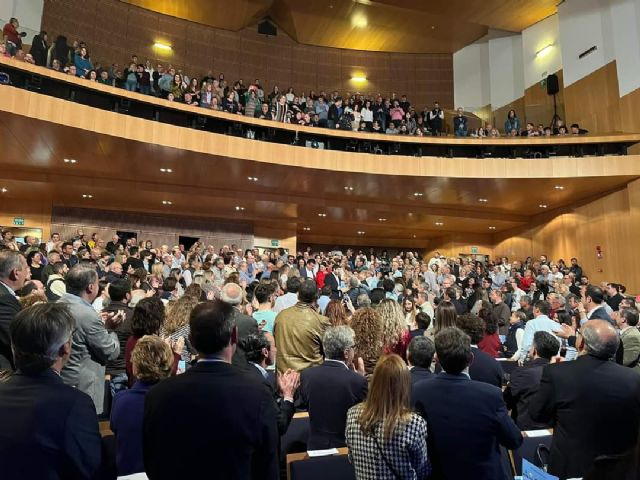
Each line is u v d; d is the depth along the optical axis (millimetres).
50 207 13141
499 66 17766
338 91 18703
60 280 4918
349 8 16422
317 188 13477
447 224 17234
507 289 10312
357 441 2092
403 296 7828
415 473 2029
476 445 2148
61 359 1712
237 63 17578
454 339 2330
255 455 1674
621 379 2377
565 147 13117
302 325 3525
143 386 2215
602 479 1377
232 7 16109
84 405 1628
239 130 11219
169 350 2318
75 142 9586
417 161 12531
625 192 13195
